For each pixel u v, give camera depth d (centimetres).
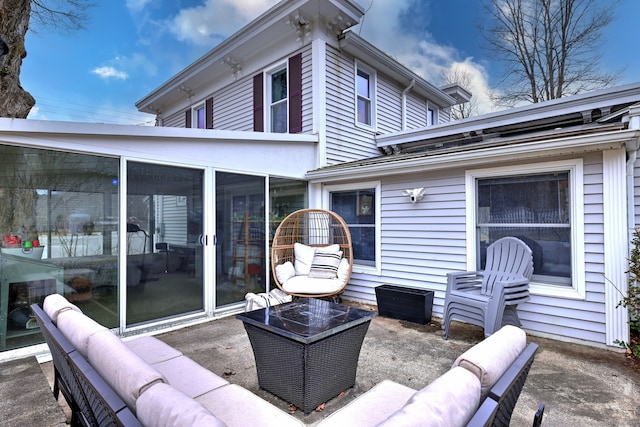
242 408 164
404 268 478
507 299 326
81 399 155
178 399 100
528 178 375
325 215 570
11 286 299
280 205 537
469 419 102
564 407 229
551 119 539
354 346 251
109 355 130
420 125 859
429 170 437
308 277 488
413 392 180
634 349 309
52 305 196
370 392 181
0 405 176
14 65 566
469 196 411
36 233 310
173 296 400
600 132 310
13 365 228
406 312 427
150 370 120
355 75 658
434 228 445
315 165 587
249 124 704
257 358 251
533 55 1169
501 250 367
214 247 439
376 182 509
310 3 549
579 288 339
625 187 317
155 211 386
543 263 365
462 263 418
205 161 432
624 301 312
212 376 199
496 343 136
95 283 343
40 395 187
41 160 310
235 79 732
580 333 339
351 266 477
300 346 219
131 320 365
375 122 709
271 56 660
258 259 496
